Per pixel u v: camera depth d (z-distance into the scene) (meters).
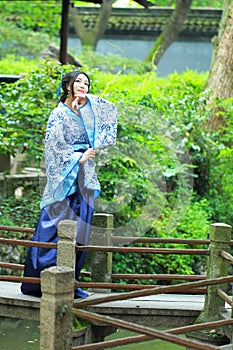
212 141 10.66
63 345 5.04
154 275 6.55
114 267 9.16
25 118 9.90
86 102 6.26
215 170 10.78
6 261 9.48
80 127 6.23
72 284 5.06
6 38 19.20
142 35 20.64
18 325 8.80
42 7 20.06
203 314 6.38
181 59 20.08
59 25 20.41
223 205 10.65
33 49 19.14
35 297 6.40
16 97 10.07
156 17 20.48
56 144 6.13
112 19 20.61
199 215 9.96
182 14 17.92
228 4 14.41
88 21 21.00
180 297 6.90
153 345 8.33
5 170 10.81
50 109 9.88
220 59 11.56
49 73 10.15
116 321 4.85
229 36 11.52
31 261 6.41
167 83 13.13
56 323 4.99
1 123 9.80
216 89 11.50
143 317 6.43
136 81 13.73
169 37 18.05
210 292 6.38
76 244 6.29
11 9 20.02
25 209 9.99
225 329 6.15
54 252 6.31
